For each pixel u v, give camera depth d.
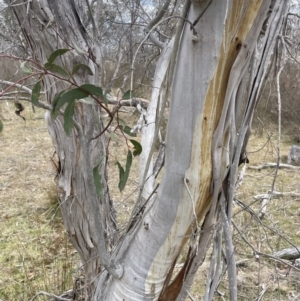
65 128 0.75
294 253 2.80
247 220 2.99
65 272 2.41
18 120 6.81
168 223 0.92
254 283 2.51
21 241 3.11
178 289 1.07
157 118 1.03
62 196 1.69
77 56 1.38
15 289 2.49
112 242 1.74
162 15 1.15
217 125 0.84
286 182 4.25
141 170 1.21
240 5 0.75
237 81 0.80
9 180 4.36
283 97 5.50
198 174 0.87
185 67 0.81
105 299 1.07
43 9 1.33
